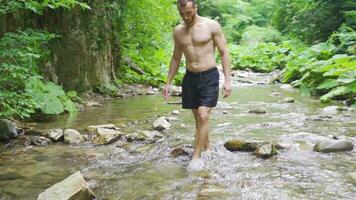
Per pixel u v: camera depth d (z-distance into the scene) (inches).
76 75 294.0
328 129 194.4
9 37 181.5
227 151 158.9
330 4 513.7
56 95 243.3
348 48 413.1
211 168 138.0
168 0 505.0
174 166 142.0
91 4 310.0
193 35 147.3
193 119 231.6
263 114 243.8
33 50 187.8
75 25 289.6
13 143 174.4
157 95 365.1
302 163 141.8
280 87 413.7
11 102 194.2
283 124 209.5
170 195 113.0
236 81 495.8
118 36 391.5
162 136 186.1
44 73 254.4
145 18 447.8
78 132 185.9
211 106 147.0
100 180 127.1
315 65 352.8
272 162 143.8
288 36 874.8
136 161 148.9
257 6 1294.3
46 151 163.0
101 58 338.6
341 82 295.0
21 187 120.3
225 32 1168.2
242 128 200.2
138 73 431.5
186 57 149.7
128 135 182.1
